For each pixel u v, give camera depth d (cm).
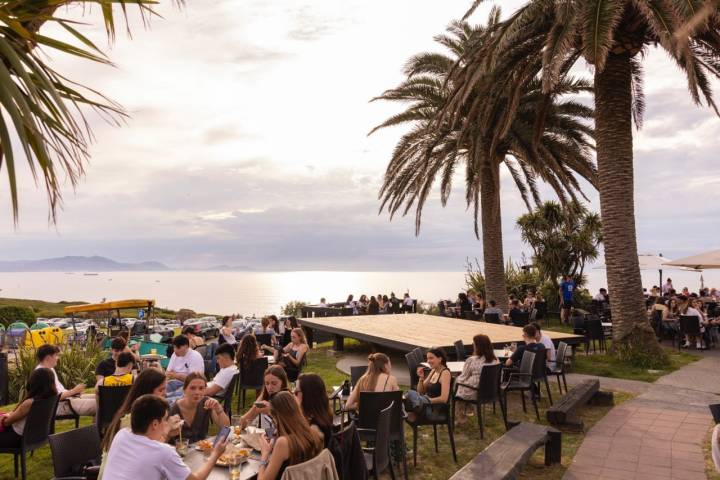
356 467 442
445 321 1731
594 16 1081
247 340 961
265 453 436
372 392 596
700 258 1678
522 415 874
